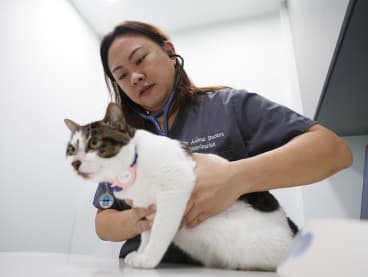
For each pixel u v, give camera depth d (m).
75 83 2.15
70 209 1.88
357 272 0.27
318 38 1.20
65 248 1.80
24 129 1.59
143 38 1.26
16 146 1.52
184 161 0.87
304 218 1.71
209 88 1.35
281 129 1.02
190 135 1.17
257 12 2.48
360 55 0.93
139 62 1.24
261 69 2.32
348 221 0.32
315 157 0.84
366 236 0.30
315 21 1.25
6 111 1.49
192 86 1.34
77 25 2.30
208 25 2.60
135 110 1.37
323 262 0.30
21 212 1.50
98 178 0.89
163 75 1.26
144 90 1.25
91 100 2.33
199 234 0.91
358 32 0.82
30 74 1.70
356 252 0.29
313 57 1.35
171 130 1.23
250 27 2.48
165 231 0.76
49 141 1.78
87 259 0.93
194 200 0.82
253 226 0.86
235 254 0.85
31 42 1.74
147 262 0.73
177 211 0.78
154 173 0.82
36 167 1.64
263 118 1.08
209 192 0.81
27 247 1.52
